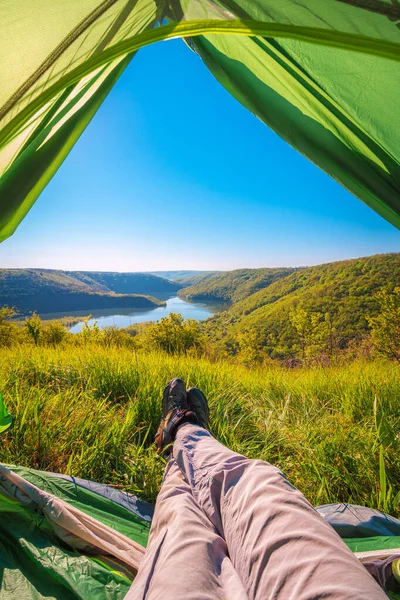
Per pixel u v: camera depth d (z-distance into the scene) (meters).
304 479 1.70
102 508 1.21
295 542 0.62
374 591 0.50
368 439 1.96
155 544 0.77
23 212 1.10
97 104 1.12
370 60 0.84
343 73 0.91
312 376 4.30
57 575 0.87
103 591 0.82
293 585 0.54
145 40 0.75
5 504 1.07
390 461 1.76
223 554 0.72
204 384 3.03
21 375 3.05
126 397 2.83
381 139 1.00
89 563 0.90
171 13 0.80
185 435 1.24
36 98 0.80
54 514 1.02
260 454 1.93
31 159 1.05
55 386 2.93
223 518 0.80
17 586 0.84
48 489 1.21
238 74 1.14
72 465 1.61
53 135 1.07
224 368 4.53
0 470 1.14
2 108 0.80
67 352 4.71
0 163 0.98
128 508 1.23
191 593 0.57
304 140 1.15
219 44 1.06
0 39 0.71
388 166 1.03
